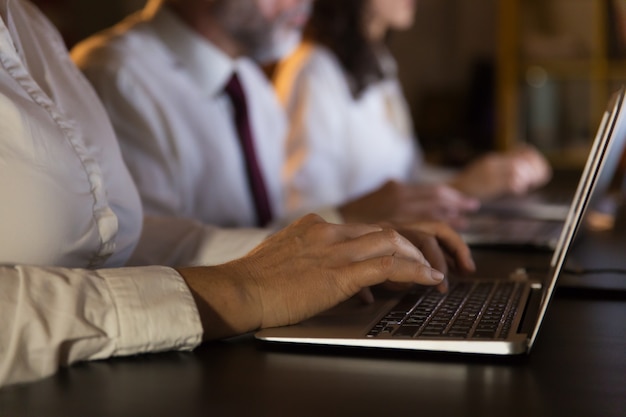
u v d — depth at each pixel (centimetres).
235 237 147
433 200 211
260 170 244
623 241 185
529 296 121
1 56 104
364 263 100
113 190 120
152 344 91
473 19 548
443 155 473
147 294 92
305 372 87
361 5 325
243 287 98
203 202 230
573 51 464
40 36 125
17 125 97
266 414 75
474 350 90
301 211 205
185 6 229
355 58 327
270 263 101
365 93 335
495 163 280
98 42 219
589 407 75
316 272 100
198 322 93
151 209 212
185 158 219
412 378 84
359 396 79
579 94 467
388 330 96
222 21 231
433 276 100
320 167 308
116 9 484
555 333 102
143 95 213
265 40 240
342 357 92
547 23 466
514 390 80
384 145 346
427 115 538
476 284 130
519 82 471
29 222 94
